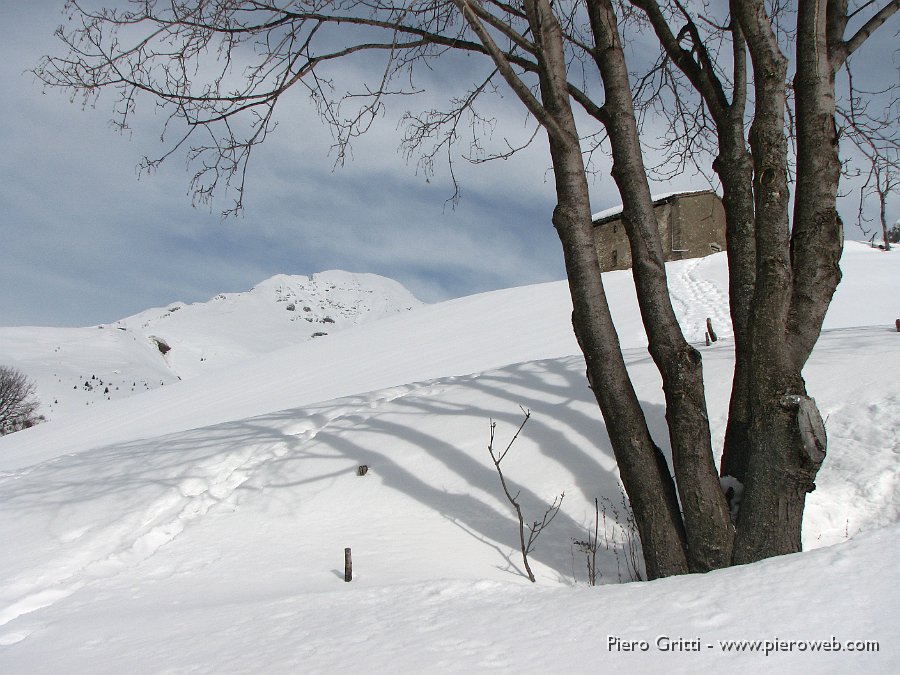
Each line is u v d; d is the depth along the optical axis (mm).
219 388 26656
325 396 20641
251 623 4461
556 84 5238
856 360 8070
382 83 6207
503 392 9883
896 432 6516
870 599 3150
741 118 5773
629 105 5504
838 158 5133
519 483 7359
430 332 29797
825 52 5062
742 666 2777
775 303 4812
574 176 5387
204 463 9352
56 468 11227
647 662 2920
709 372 8719
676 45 6102
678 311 24219
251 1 6035
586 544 5746
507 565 5980
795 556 3887
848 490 6109
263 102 6391
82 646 4496
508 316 29797
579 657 3061
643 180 5426
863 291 23922
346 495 7867
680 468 5004
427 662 3227
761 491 4719
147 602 5660
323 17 6129
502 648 3307
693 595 3605
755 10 4914
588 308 5328
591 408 8500
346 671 3256
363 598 4758
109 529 7688
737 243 5672
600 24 5531
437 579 5078
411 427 9266
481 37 4773
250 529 7438
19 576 6680
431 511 7246
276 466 8953
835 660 2715
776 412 4711
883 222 6188
